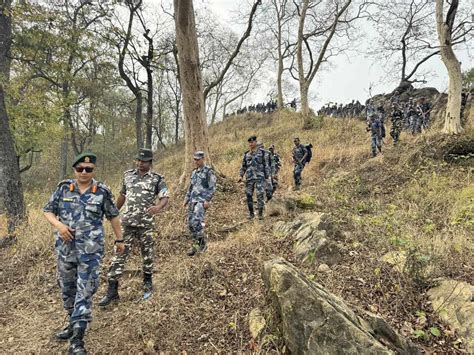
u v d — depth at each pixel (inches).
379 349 93.7
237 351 113.8
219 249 198.8
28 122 441.7
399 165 378.0
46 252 209.2
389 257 161.5
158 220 270.5
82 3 545.0
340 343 96.7
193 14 355.9
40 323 141.9
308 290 106.5
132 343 123.1
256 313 127.8
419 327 120.0
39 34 382.6
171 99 1373.0
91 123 936.3
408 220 225.3
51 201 123.3
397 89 913.5
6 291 171.6
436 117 636.7
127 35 550.0
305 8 797.2
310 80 826.8
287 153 586.9
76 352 110.4
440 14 421.1
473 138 366.9
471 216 217.0
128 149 1096.2
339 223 221.6
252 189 278.7
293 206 278.4
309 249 173.2
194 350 117.8
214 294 150.3
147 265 157.1
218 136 1019.9
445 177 315.0
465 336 112.8
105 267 189.9
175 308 139.4
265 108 1242.0
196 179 207.0
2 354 121.3
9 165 269.7
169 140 1697.8
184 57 356.5
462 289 129.2
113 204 130.3
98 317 142.9
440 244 171.6
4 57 352.2
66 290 123.5
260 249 191.2
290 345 102.8
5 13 329.4
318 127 800.9
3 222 241.1
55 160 1018.1
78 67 668.1
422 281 140.8
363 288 141.5
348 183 358.3
